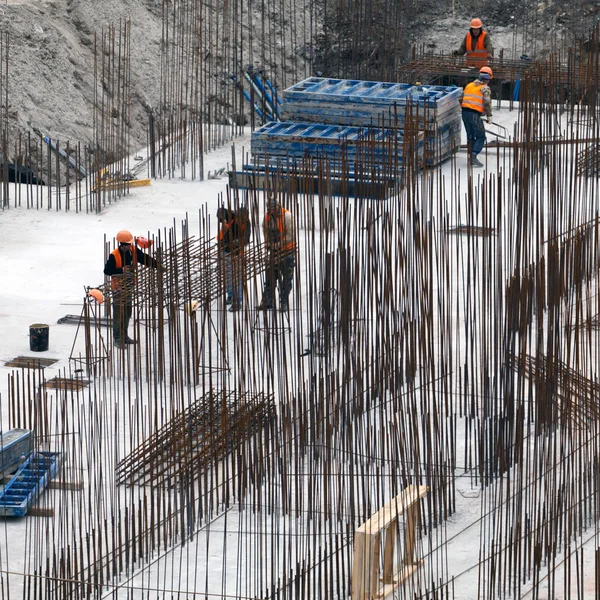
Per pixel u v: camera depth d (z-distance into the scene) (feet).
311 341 130.72
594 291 182.60
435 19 390.21
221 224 189.57
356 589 110.63
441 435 127.13
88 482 128.88
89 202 257.14
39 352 178.70
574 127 285.43
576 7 376.48
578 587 104.53
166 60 322.96
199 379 168.25
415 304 134.72
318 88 292.81
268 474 127.95
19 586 117.70
